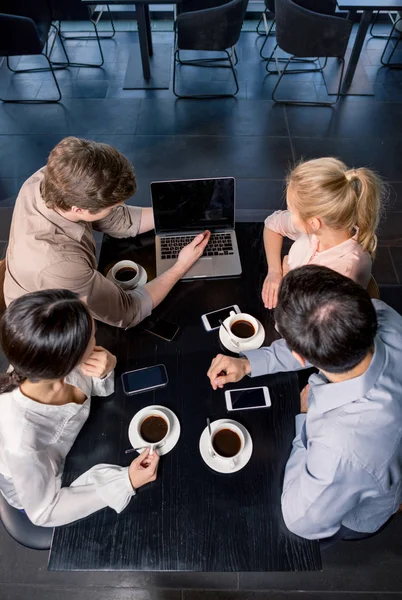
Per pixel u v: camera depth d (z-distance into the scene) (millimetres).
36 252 1324
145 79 3680
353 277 1380
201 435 1231
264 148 3229
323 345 843
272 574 1712
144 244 1699
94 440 1229
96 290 1362
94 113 3457
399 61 3859
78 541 1083
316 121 3400
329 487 942
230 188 1600
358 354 851
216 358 1349
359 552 1751
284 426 1252
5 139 3275
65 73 3762
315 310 843
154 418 1258
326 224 1300
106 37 4055
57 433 1170
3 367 2193
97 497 1106
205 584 1694
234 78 3492
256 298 1555
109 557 1064
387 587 1693
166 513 1118
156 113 3459
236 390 1316
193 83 3668
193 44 3070
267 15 4211
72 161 1214
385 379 966
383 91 3623
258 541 1080
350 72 3549
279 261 1634
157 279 1543
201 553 1067
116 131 3342
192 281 1597
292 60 3854
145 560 1061
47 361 957
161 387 1328
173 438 1225
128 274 1615
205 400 1303
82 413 1241
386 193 2947
